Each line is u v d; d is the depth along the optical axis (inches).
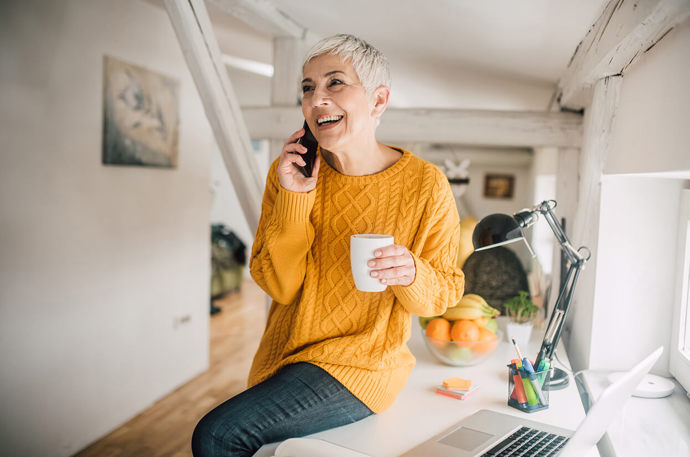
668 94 42.9
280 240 46.3
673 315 62.8
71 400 97.2
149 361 118.7
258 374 52.2
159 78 116.6
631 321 64.6
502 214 53.8
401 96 169.6
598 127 63.8
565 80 80.4
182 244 129.9
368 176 49.2
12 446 86.0
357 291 48.1
